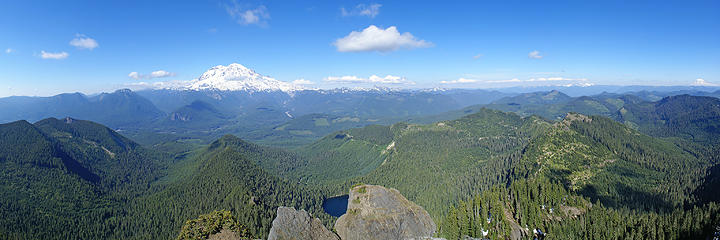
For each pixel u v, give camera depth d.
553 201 187.88
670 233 152.00
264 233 181.88
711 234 147.38
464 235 158.88
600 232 156.25
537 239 159.62
